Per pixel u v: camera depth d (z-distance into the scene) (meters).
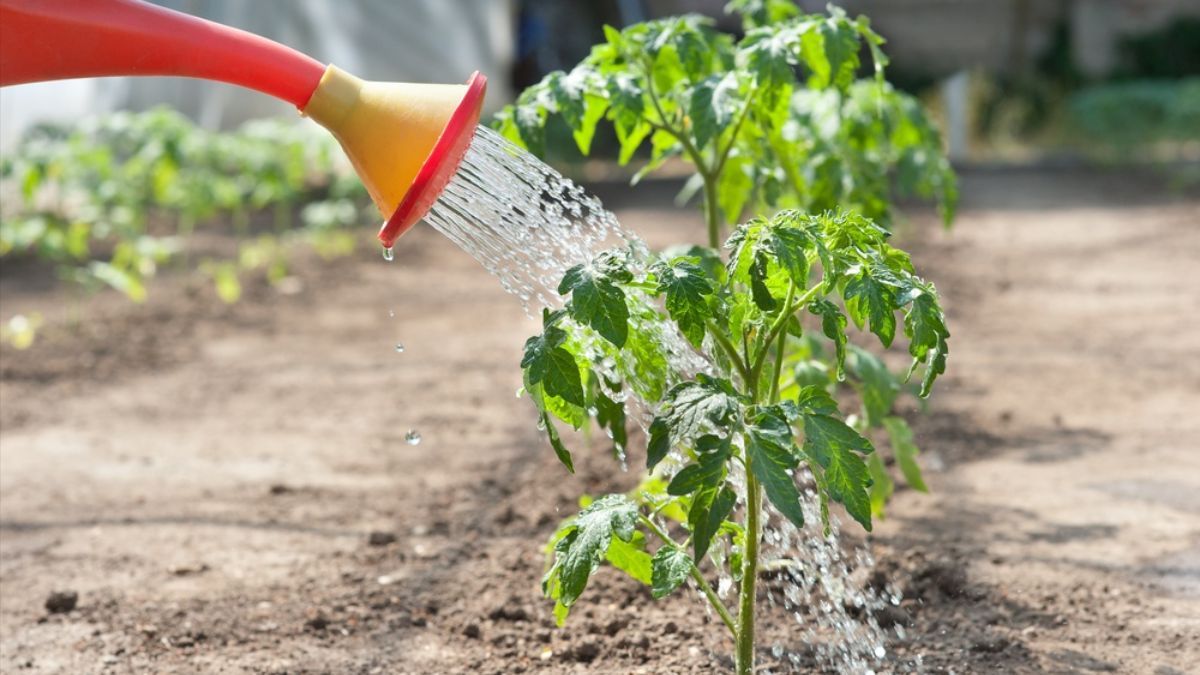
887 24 21.50
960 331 7.07
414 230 11.45
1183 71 22.00
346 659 3.08
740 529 2.51
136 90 12.16
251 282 8.84
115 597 3.49
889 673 2.90
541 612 3.32
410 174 2.22
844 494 2.13
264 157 10.17
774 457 2.06
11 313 7.71
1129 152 16.89
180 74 2.22
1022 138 20.05
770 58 2.99
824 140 4.05
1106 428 5.10
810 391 2.21
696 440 2.18
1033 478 4.45
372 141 2.24
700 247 3.21
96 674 3.01
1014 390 5.75
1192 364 6.14
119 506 4.34
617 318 2.13
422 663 3.05
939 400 5.57
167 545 3.93
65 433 5.32
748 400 2.13
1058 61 21.89
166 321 7.58
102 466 4.84
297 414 5.61
